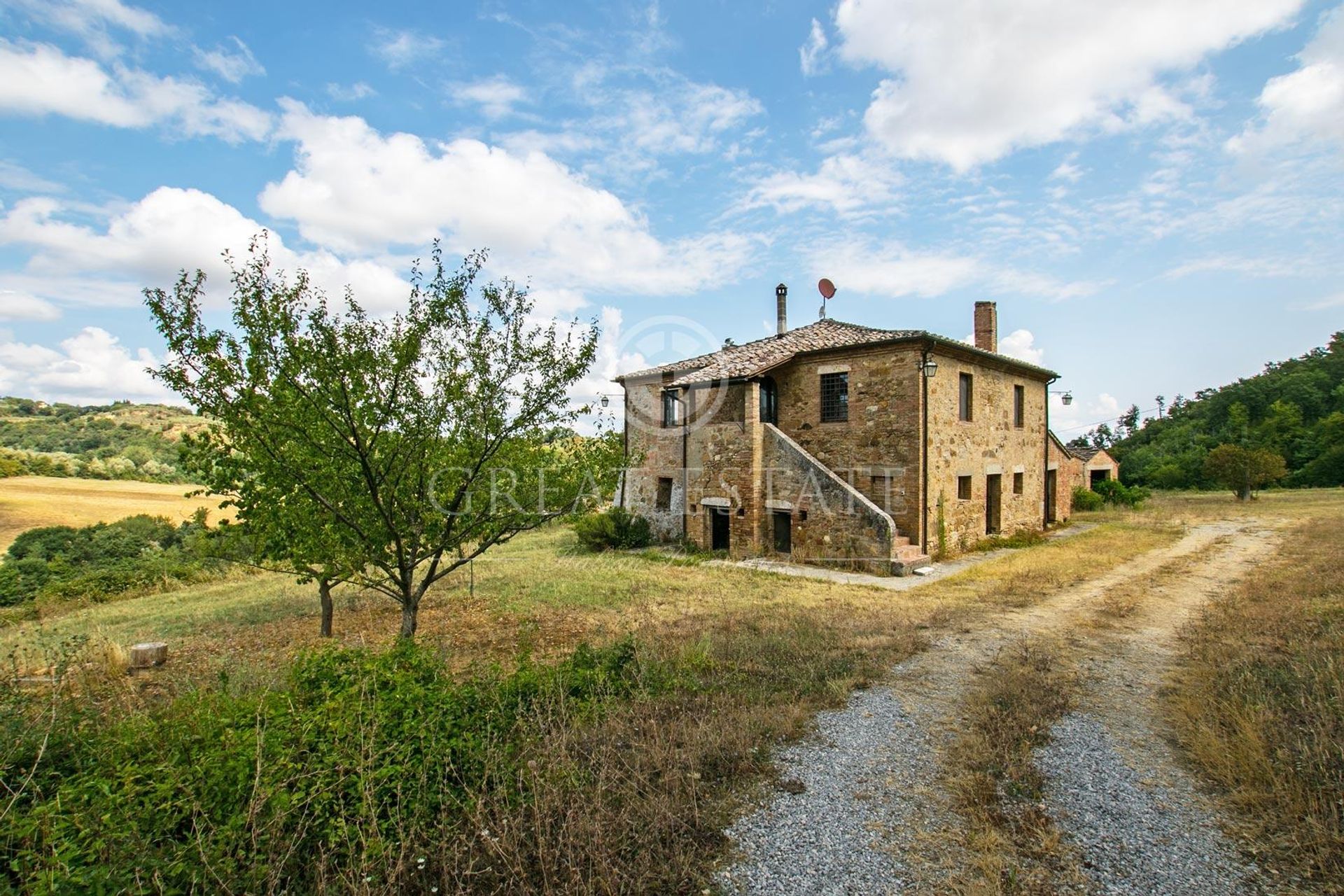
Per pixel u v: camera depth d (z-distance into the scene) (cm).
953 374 1620
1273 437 4181
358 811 359
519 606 1120
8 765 379
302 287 597
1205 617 855
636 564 1578
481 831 367
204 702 475
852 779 457
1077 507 2520
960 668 696
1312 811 378
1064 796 427
